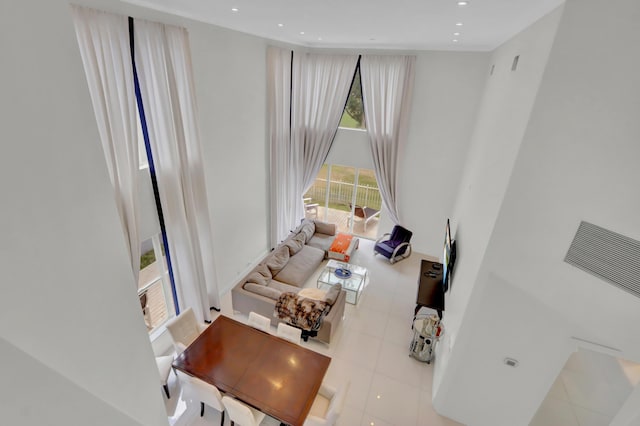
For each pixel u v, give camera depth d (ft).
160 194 13.64
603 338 8.36
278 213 23.91
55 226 2.87
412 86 21.20
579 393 14.84
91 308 3.31
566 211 8.31
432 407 13.53
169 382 13.93
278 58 19.81
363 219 28.55
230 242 19.21
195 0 10.73
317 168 25.25
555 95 7.78
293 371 11.61
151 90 12.43
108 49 10.45
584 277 8.32
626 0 6.63
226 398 10.41
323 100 23.25
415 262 24.21
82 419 3.01
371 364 15.46
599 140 7.52
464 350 11.44
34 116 2.62
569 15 7.23
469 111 20.79
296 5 10.78
